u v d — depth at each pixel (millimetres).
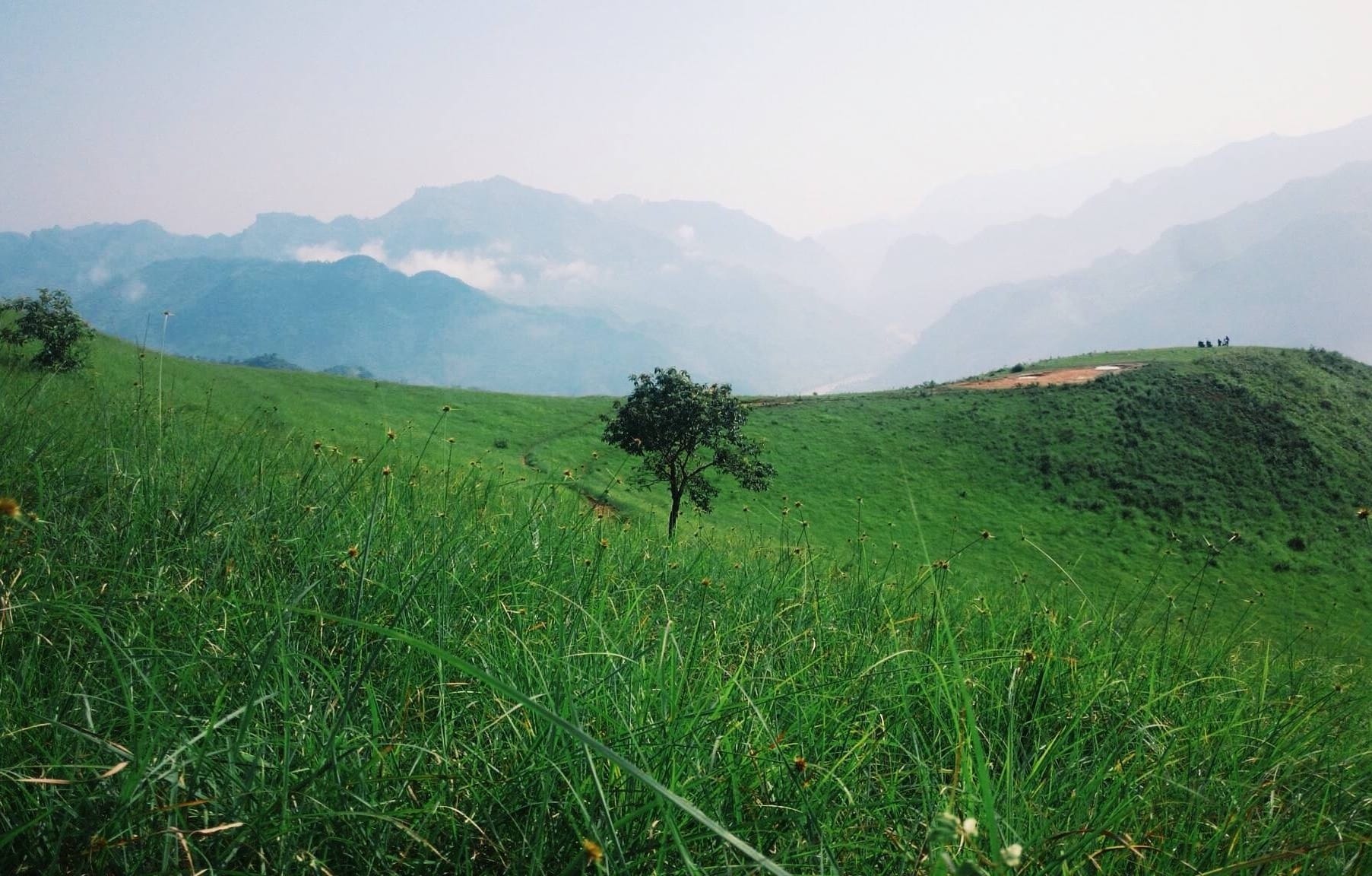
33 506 3830
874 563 5500
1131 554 66438
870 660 3496
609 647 3123
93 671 2609
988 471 85250
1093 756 2949
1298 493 79062
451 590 3633
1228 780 2779
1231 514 75062
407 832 1939
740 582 5266
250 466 5516
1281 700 3521
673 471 42344
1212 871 2064
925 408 103812
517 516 5547
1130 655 4062
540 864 1943
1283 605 22703
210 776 2084
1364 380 109125
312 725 2408
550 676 2785
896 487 79750
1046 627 4250
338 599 3453
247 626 2939
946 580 4102
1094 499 79000
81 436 5336
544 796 2051
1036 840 2174
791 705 2918
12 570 3219
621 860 1888
